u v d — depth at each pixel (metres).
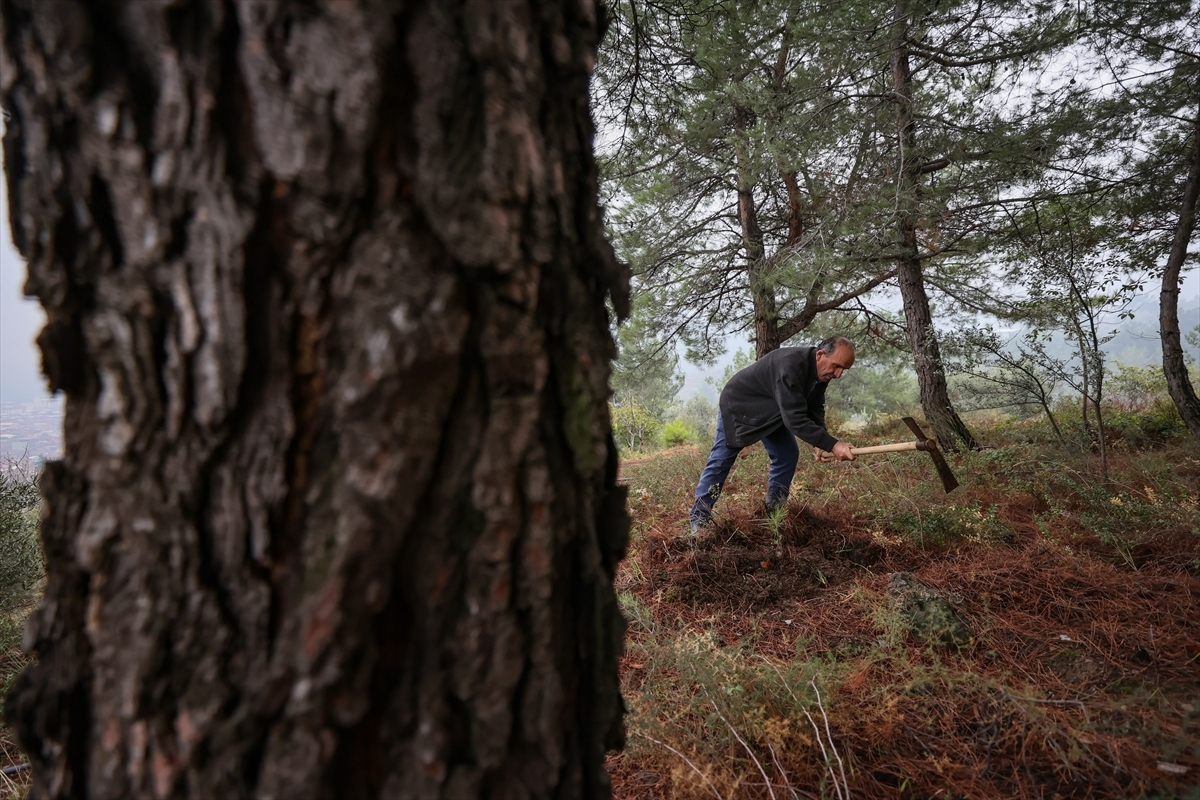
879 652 2.12
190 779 0.75
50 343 0.77
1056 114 5.16
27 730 0.83
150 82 0.72
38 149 0.74
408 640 0.81
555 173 0.88
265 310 0.74
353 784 0.78
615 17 3.34
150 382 0.75
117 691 0.77
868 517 3.61
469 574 0.81
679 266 8.12
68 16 0.70
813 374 3.75
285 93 0.71
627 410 11.90
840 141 5.95
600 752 1.00
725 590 2.86
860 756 1.64
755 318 7.75
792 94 5.77
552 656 0.87
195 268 0.73
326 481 0.74
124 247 0.74
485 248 0.78
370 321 0.73
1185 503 3.22
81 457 0.79
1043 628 2.28
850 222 5.50
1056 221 5.71
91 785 0.80
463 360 0.80
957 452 5.35
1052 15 5.07
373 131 0.73
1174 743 1.55
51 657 0.83
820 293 6.28
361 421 0.74
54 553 0.82
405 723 0.80
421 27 0.75
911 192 5.37
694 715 1.80
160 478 0.76
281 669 0.74
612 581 1.04
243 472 0.75
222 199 0.72
